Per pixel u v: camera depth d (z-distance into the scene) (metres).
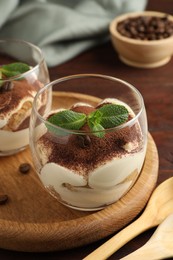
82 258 0.51
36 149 0.51
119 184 0.50
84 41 0.81
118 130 0.49
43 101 0.54
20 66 0.59
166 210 0.53
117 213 0.52
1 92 0.56
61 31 0.78
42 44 0.78
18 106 0.56
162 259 0.49
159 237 0.50
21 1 0.84
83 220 0.51
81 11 0.84
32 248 0.51
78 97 0.64
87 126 0.50
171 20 0.81
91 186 0.49
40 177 0.52
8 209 0.53
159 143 0.62
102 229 0.51
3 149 0.58
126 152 0.49
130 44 0.74
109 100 0.55
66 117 0.49
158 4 0.89
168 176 0.58
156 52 0.75
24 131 0.57
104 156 0.49
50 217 0.52
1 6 0.80
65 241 0.50
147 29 0.78
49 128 0.49
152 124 0.65
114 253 0.50
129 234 0.50
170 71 0.76
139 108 0.52
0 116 0.55
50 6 0.82
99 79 0.57
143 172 0.56
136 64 0.77
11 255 0.51
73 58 0.79
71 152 0.49
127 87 0.54
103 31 0.82
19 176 0.57
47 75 0.61
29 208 0.53
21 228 0.50
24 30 0.80
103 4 0.85
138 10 0.86
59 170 0.49
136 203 0.53
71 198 0.51
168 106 0.68
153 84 0.73
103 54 0.80
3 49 0.65
